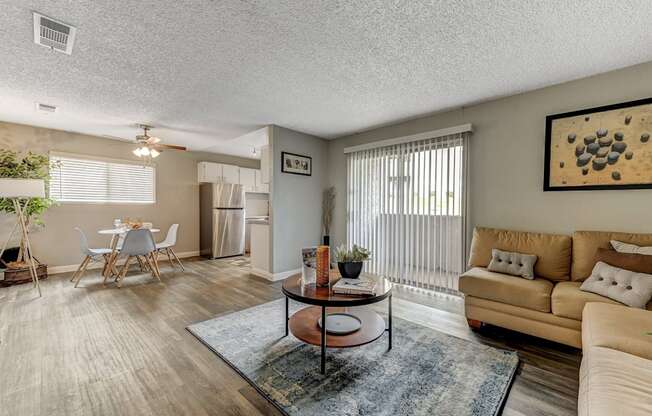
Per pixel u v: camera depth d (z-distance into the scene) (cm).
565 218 271
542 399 160
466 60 229
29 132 421
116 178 511
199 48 210
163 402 158
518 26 184
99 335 237
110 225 501
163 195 572
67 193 459
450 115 346
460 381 176
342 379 178
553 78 261
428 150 362
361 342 191
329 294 197
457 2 162
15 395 162
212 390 169
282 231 425
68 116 371
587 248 242
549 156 276
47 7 164
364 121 390
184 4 163
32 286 376
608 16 174
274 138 410
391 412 150
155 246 411
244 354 207
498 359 200
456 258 338
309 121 391
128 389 169
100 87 279
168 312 289
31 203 390
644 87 233
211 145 564
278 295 345
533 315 220
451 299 332
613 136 245
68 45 204
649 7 165
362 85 275
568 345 210
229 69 243
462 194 331
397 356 205
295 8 167
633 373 110
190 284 392
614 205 247
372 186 425
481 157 322
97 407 154
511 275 255
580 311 197
